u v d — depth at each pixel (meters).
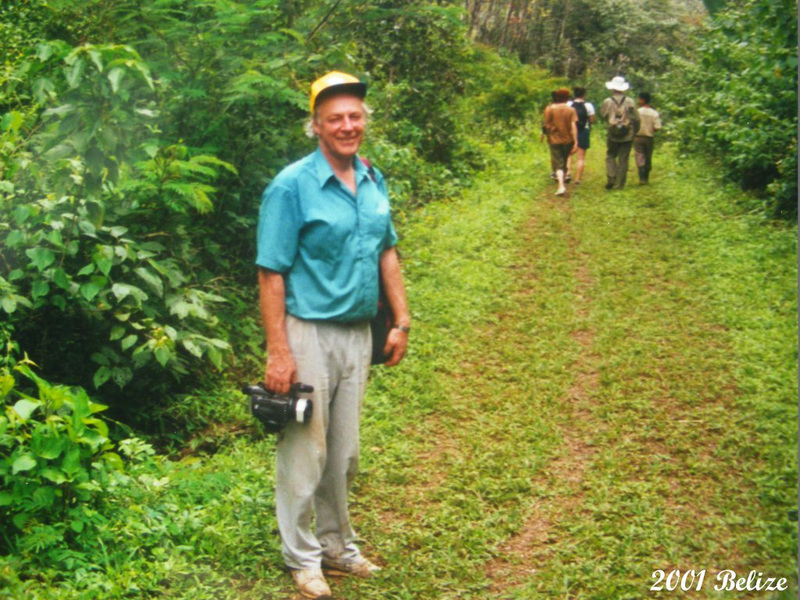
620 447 5.38
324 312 3.60
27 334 5.27
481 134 20.14
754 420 5.67
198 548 3.96
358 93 3.60
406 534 4.34
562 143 14.45
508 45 35.78
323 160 3.61
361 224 3.62
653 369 6.67
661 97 20.42
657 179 15.69
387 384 6.28
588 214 12.51
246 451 5.14
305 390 3.58
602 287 8.92
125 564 3.66
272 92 6.57
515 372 6.68
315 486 3.71
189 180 6.37
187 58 6.54
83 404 3.90
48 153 4.63
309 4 7.48
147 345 5.10
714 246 9.99
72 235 5.14
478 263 9.63
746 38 9.49
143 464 4.64
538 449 5.33
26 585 3.39
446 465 5.19
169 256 6.01
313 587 3.73
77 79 4.25
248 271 7.46
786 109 11.23
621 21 36.44
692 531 4.37
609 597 3.79
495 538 4.32
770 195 11.77
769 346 6.96
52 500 3.76
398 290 3.91
